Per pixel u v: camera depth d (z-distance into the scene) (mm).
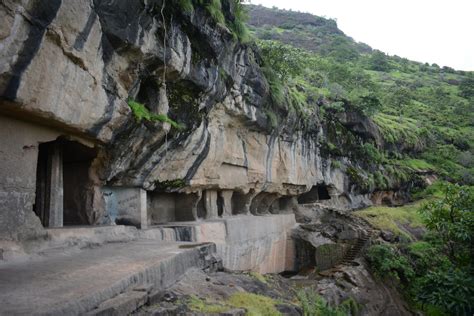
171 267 8570
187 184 16203
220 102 16547
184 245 11000
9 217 8023
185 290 8422
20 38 6953
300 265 25984
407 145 46781
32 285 5988
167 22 11680
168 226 14719
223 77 15641
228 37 15133
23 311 4738
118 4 9523
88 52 8820
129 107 10773
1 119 7922
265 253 22797
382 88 66688
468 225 17688
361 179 35625
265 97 20141
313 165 29375
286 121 23359
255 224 21406
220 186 18797
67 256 8680
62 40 7887
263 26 80125
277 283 13453
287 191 27000
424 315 20656
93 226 11250
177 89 13414
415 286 21719
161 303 7312
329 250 24969
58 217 10828
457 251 19547
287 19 87562
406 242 27609
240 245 19188
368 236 25984
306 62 33500
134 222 13398
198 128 15039
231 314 7492
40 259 8164
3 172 7926
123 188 13492
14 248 7941
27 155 8586
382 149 41844
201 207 18484
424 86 76812
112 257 8656
